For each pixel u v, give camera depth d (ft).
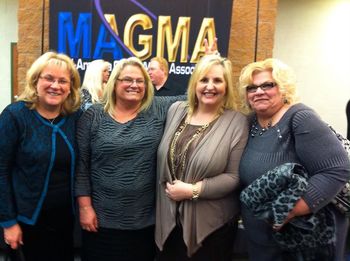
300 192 4.44
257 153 5.03
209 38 11.00
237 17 11.46
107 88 5.80
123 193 5.51
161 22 10.91
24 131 5.28
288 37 15.07
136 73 5.60
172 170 5.41
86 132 5.70
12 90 15.25
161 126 5.78
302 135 4.63
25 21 11.03
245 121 5.48
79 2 10.61
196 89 5.52
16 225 5.48
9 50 15.06
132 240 5.71
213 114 5.57
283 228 4.73
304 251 4.68
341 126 15.49
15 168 5.47
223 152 5.24
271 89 4.97
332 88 15.42
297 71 15.25
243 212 5.43
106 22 10.75
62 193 5.57
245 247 8.56
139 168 5.52
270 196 4.58
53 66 5.27
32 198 5.41
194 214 5.35
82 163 5.73
